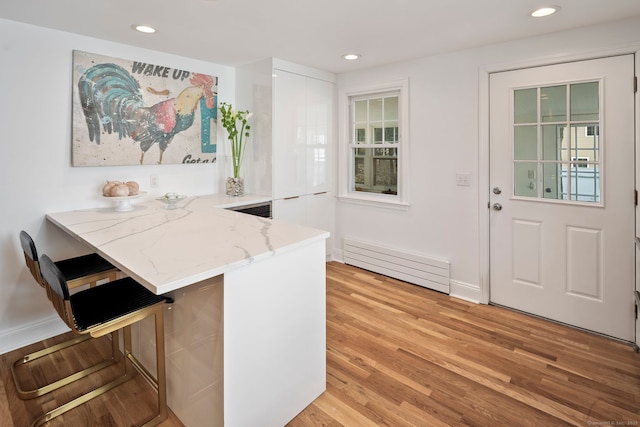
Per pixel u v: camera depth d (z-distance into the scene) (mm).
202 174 3521
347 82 3975
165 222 2277
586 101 2564
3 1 2061
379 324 2781
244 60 3408
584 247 2646
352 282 3668
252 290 1562
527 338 2570
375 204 3881
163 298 1738
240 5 2152
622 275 2508
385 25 2500
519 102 2855
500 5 2174
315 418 1813
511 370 2189
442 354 2367
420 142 3443
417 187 3508
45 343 2557
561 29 2574
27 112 2451
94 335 1528
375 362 2281
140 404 1917
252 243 1756
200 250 1642
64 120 2611
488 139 3023
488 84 2986
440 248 3400
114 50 2824
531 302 2924
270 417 1698
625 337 2520
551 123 2717
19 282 2496
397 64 3523
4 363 2307
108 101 2797
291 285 1755
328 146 4090
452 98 3189
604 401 1907
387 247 3816
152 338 1943
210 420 1570
